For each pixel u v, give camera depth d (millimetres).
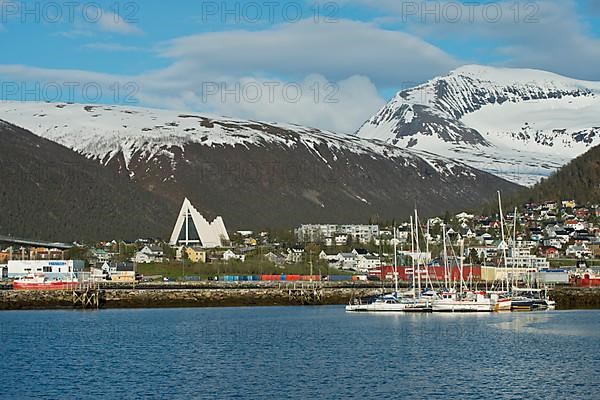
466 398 110312
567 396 111250
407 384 119625
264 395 113000
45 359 144625
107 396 113188
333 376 126188
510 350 150750
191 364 138125
